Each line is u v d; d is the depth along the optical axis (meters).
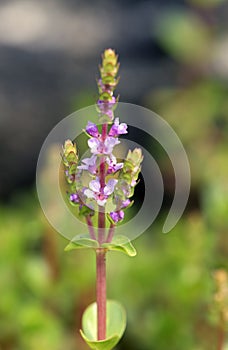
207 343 6.86
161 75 11.57
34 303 7.32
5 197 10.77
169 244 7.82
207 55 10.51
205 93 10.18
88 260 7.51
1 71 11.43
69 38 12.27
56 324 7.07
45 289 7.43
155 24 12.24
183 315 7.14
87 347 7.08
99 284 3.84
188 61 10.52
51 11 12.89
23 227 8.07
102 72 3.46
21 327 6.96
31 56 11.76
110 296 7.52
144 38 12.14
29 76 11.41
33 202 8.77
